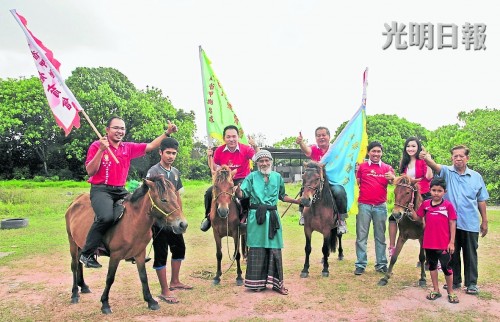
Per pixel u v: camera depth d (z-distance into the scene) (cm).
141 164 3556
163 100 4847
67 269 824
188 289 686
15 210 1705
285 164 5191
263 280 675
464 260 659
